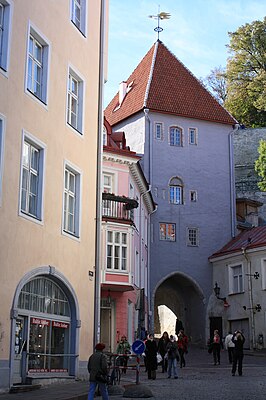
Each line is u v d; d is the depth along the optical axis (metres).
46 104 18.88
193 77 55.03
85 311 20.80
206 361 33.50
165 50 56.22
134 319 37.62
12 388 15.91
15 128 16.88
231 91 82.88
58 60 19.92
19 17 17.45
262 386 18.98
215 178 52.03
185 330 52.16
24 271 16.98
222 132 53.50
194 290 50.16
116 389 17.05
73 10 21.88
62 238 19.45
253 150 72.94
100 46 23.50
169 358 22.94
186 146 51.69
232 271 46.94
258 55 81.62
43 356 18.45
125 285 32.91
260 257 43.59
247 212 58.84
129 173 36.84
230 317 46.16
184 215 50.28
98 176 22.34
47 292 18.92
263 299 42.72
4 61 16.61
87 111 22.09
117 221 33.28
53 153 19.14
